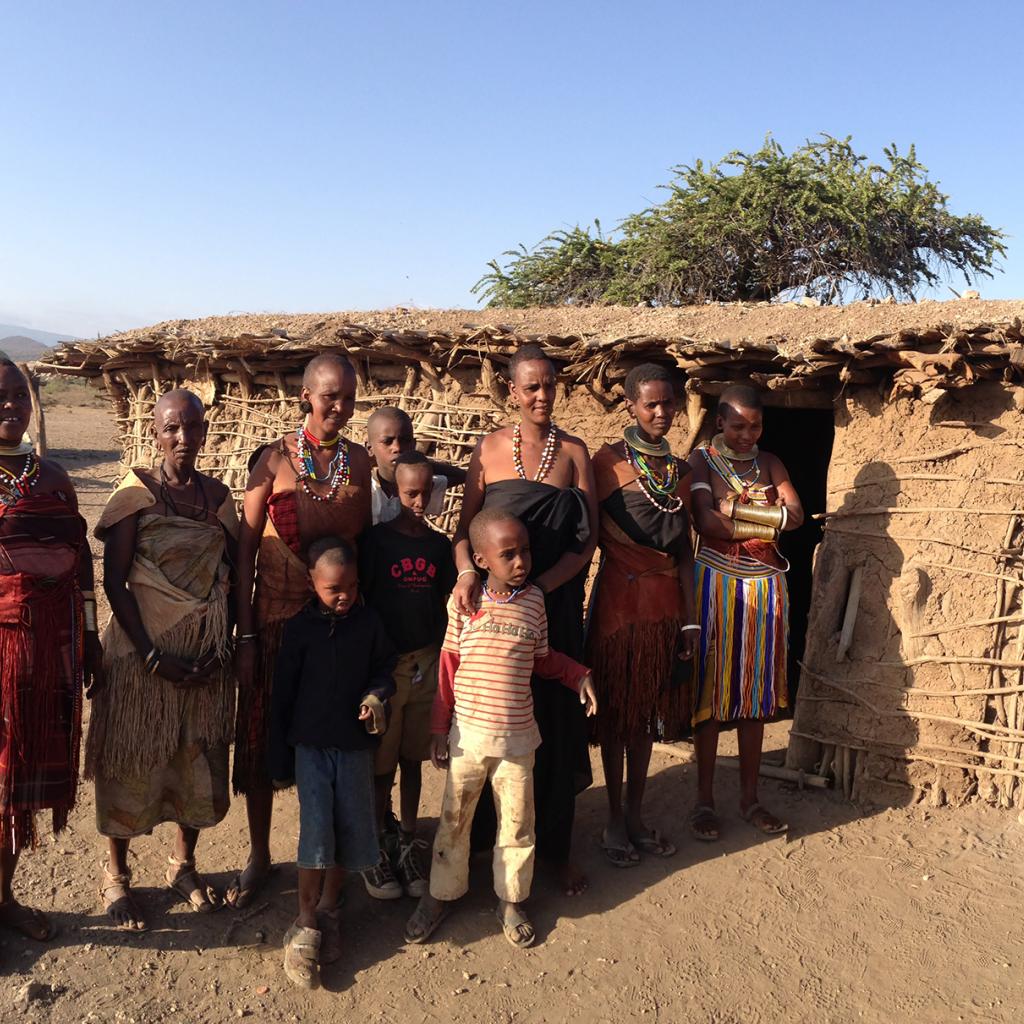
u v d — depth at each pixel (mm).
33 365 8227
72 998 3088
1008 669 4430
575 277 19516
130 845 4094
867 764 4586
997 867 3973
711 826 4230
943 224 17641
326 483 3486
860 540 4711
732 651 4176
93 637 3322
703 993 3211
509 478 3711
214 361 6766
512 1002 3154
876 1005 3158
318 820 3215
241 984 3201
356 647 3312
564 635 3721
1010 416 4438
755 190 17156
